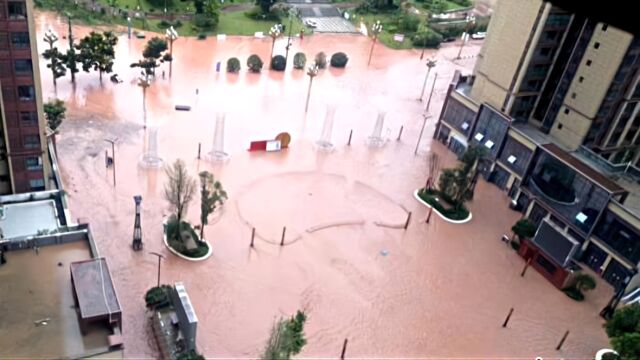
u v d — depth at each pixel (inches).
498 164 2957.7
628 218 2346.2
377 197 2733.8
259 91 3550.7
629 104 2824.8
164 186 2508.6
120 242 2159.2
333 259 2290.8
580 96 2748.5
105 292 1504.7
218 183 2177.7
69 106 2994.6
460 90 3206.2
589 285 2314.2
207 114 3171.8
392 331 2011.6
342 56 4077.3
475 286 2304.4
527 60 2800.2
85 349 1411.2
